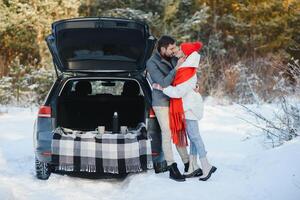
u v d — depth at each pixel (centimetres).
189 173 657
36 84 1396
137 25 685
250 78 1491
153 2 1664
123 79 692
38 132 648
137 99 769
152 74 643
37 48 1639
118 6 1697
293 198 537
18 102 1384
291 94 1160
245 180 630
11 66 1504
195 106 643
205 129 987
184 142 668
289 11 1939
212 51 1809
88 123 770
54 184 648
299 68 1108
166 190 595
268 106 1216
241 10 1948
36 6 1587
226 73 1550
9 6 1641
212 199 563
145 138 648
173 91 634
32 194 603
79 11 1702
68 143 639
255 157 710
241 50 1939
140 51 683
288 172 594
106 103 769
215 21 1903
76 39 680
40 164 661
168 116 650
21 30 1625
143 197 577
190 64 638
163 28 1622
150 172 685
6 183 639
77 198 592
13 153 824
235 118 1093
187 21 1667
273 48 1939
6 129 1015
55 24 682
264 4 1934
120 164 638
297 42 1973
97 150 639
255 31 1950
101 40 678
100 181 672
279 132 841
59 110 696
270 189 575
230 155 778
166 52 646
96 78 684
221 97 1416
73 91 790
